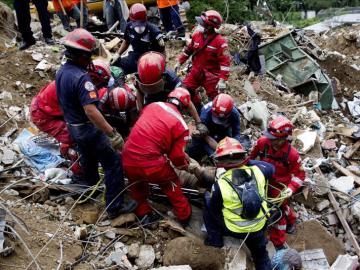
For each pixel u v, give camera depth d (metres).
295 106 8.91
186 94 4.62
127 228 4.77
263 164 4.45
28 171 5.29
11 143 5.69
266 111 7.91
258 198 4.19
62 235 4.47
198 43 6.38
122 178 4.68
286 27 12.55
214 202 4.36
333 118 9.19
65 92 4.20
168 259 4.46
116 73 5.32
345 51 11.99
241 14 16.97
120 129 5.05
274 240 5.23
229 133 5.47
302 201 6.27
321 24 15.66
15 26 8.88
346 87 10.38
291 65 9.80
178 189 4.73
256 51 9.48
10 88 6.76
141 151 4.42
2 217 4.04
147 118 4.48
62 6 8.11
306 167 6.85
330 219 6.16
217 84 6.55
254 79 9.32
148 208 4.93
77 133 4.37
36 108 5.08
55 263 4.12
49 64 7.32
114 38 8.90
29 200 4.82
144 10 6.19
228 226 4.28
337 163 7.18
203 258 4.42
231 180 4.27
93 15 10.84
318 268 5.07
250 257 4.81
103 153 4.50
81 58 4.13
